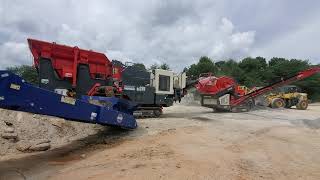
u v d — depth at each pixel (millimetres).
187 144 13453
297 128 18469
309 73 31453
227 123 19922
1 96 10359
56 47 20156
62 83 20391
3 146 12422
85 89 21047
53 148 13289
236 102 28250
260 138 15211
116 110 15328
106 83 21703
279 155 12023
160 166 10031
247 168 10273
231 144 13727
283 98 34562
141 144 13602
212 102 28172
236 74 76500
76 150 12977
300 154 12250
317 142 14469
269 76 76812
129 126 15812
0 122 13672
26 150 12578
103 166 10383
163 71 23500
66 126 15797
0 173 9859
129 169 9820
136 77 22453
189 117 23188
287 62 76750
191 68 82938
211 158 11180
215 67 83500
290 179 9359
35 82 22516
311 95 65250
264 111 29281
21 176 9609
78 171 9930
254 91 29672
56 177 9422
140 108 22359
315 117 24203
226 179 9102
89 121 13172
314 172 10055
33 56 19812
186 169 9766
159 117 22969
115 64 21938
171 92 23891
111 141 14594
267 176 9547
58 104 11828
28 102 10961
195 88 28766
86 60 21047
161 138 14680
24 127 14211
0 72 10352
